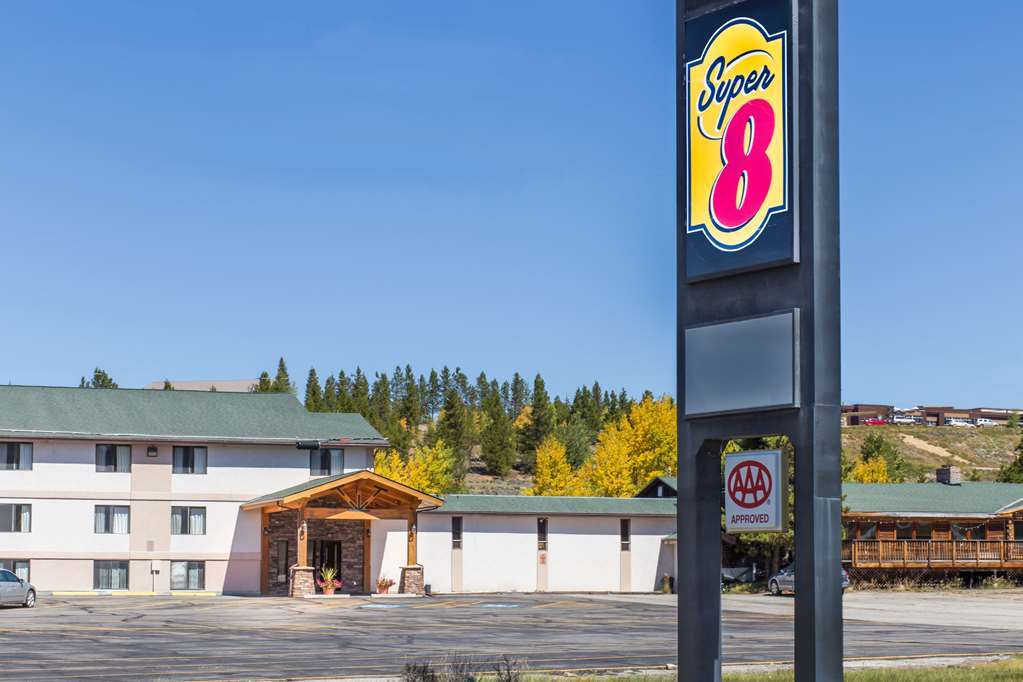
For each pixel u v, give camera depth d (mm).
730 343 18125
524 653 29906
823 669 16641
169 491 61031
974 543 67312
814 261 17219
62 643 31750
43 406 61125
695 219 18781
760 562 67500
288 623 40000
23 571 58781
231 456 62125
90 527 59844
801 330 17266
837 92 17531
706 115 18750
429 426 172500
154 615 43531
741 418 18031
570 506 66750
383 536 63281
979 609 50188
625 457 96938
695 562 18562
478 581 64312
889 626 40750
